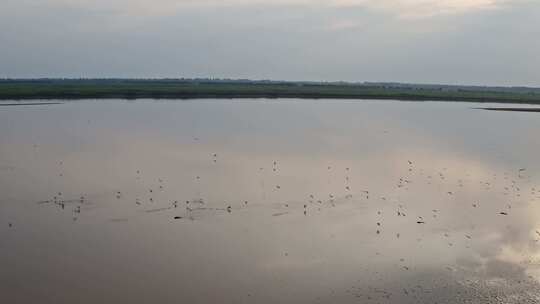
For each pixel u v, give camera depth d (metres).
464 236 24.20
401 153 44.16
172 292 18.36
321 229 24.72
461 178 35.34
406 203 29.17
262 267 20.48
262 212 27.14
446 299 18.08
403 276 19.83
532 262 21.39
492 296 18.36
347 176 35.12
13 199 28.81
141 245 22.50
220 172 35.75
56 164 37.69
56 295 18.00
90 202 28.45
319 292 18.47
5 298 17.72
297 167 37.69
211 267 20.41
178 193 30.41
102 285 18.78
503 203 29.56
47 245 22.34
